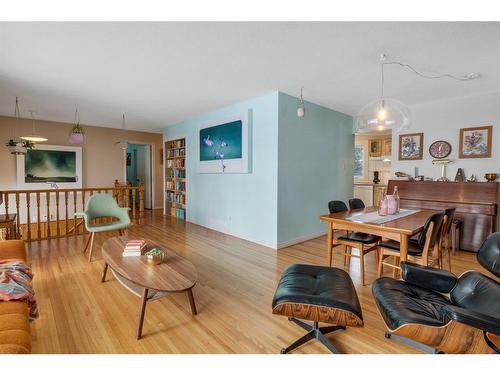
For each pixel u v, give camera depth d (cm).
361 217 269
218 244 403
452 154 412
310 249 380
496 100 372
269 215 390
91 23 200
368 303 225
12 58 262
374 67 285
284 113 383
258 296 236
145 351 163
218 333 182
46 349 163
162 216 651
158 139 780
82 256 335
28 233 395
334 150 484
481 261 196
